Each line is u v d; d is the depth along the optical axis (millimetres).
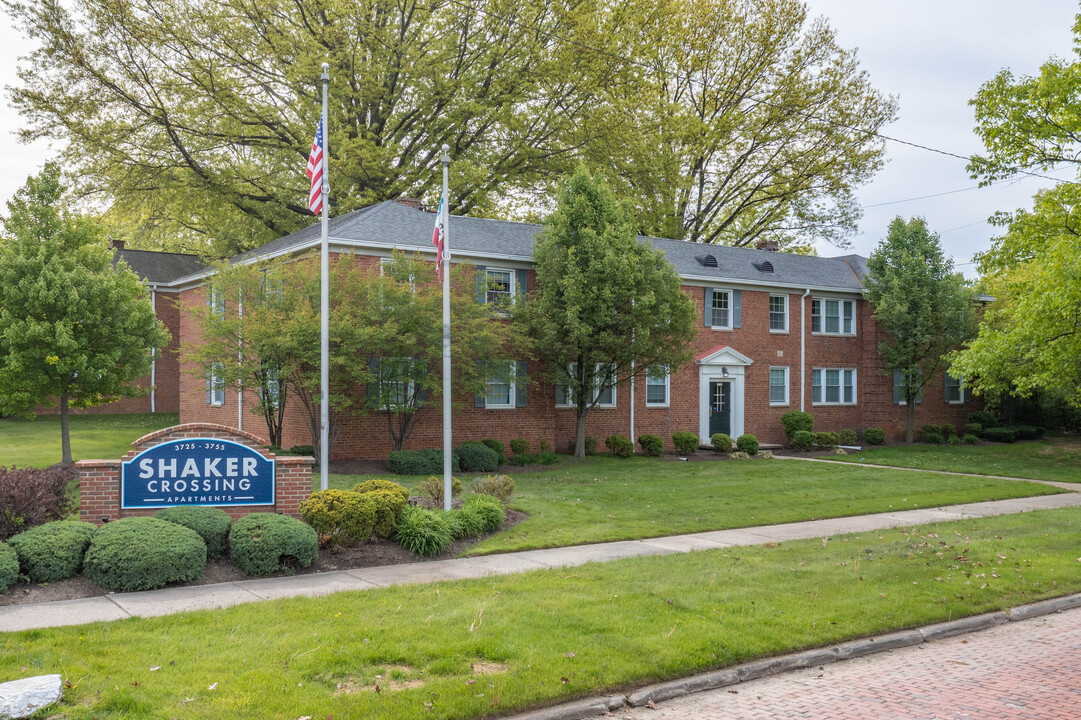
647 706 6680
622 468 23641
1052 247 17406
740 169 46656
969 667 7840
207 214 38844
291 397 23875
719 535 13961
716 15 42594
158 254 39656
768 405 32094
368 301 20406
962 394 38031
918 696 7004
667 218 41969
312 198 14945
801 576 10406
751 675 7426
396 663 6934
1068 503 18641
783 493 18828
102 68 31688
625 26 38125
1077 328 17141
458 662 6906
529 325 24062
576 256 23844
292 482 12445
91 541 9672
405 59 35250
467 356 21406
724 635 7914
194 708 5820
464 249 24359
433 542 11875
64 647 7012
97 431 29453
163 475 11750
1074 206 18750
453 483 15938
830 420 34031
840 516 16203
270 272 20531
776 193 46281
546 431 26188
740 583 9977
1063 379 18719
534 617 8227
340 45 34531
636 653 7355
